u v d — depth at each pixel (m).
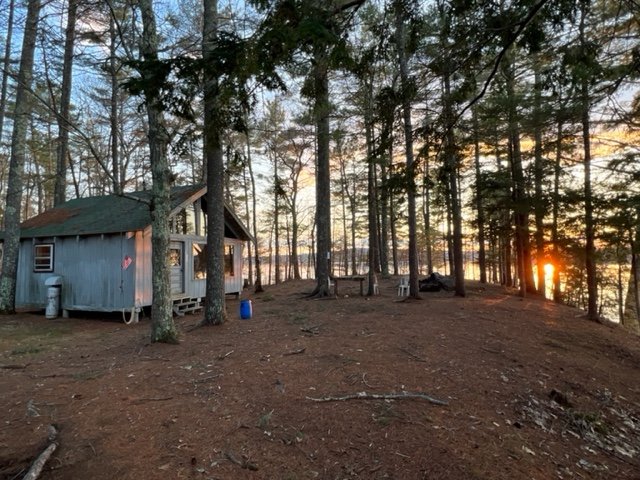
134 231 10.50
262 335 6.77
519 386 4.96
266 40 2.49
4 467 2.97
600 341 8.24
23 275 12.22
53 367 5.49
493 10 3.38
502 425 3.91
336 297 12.04
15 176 11.52
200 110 7.79
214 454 3.09
